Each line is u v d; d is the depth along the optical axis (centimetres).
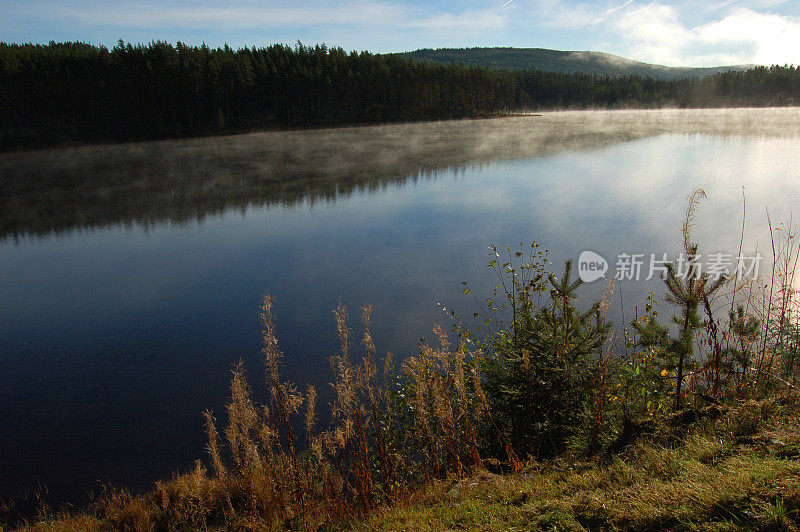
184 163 7619
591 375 504
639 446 384
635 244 2031
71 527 596
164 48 9338
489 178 5206
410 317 1425
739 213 2492
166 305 1775
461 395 498
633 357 606
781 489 245
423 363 546
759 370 469
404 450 572
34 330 1595
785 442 307
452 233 2714
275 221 3619
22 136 8381
